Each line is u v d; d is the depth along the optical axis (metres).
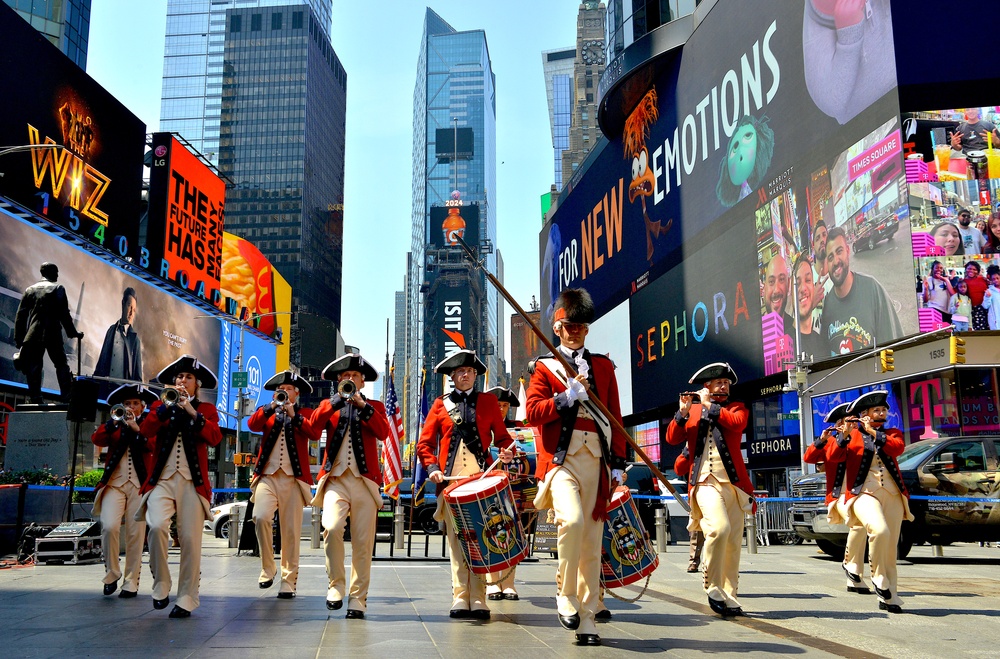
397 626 6.36
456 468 7.35
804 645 5.73
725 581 7.43
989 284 25.41
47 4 59.31
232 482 49.06
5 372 29.75
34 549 12.16
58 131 34.59
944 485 13.70
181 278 44.06
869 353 23.75
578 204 58.91
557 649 5.40
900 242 26.09
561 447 5.79
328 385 79.25
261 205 144.75
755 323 34.38
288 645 5.42
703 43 39.94
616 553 6.60
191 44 172.75
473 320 142.50
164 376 7.47
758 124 34.62
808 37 31.19
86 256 34.91
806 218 31.08
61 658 4.89
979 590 9.48
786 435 34.50
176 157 43.84
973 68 26.47
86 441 32.81
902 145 26.22
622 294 49.47
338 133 171.62
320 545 16.73
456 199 148.50
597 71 143.62
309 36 154.25
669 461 43.56
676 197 42.44
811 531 14.00
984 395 25.41
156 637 5.71
